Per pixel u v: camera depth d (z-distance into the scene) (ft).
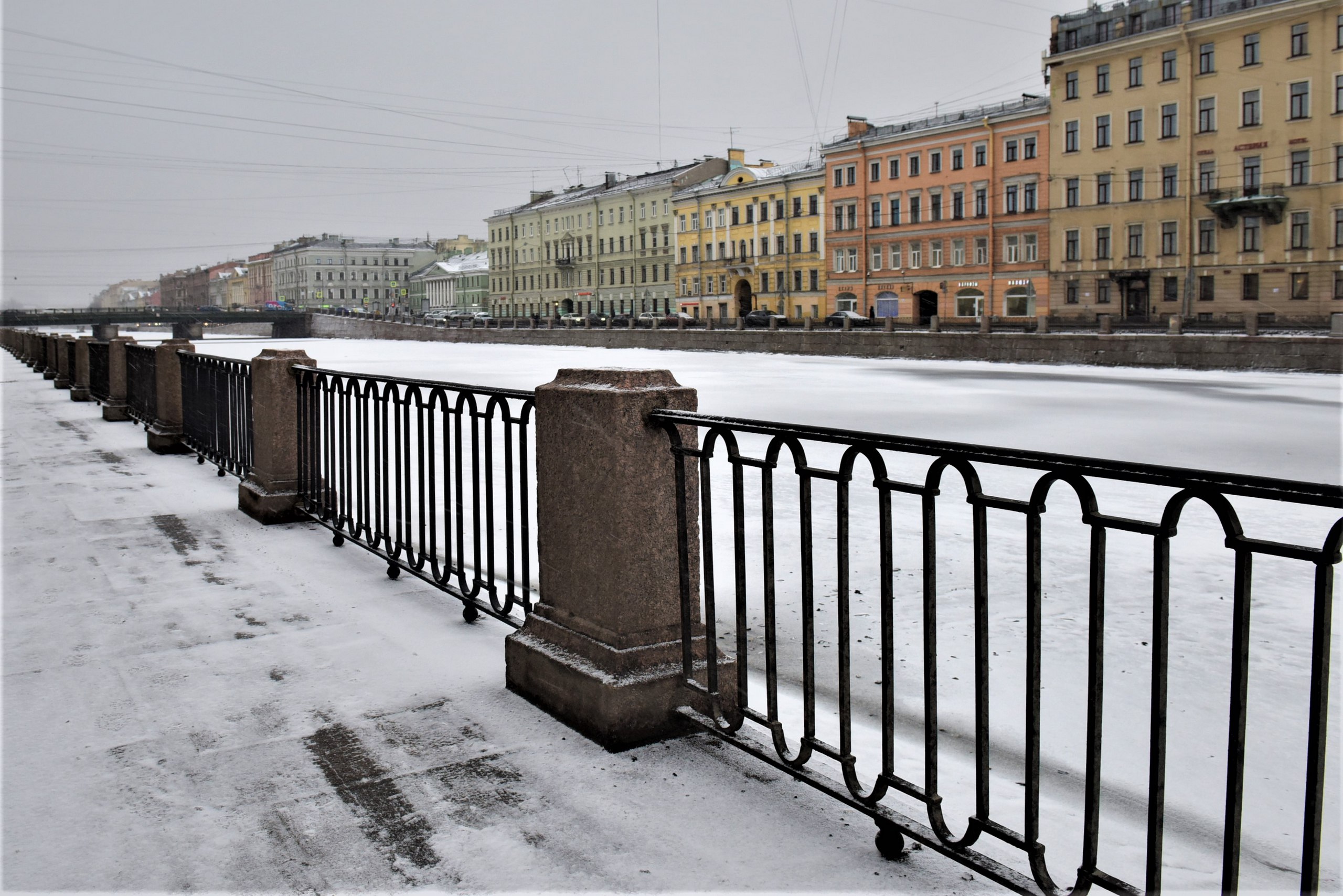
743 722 11.65
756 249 244.22
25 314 283.59
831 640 16.30
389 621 15.39
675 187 273.54
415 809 9.27
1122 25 167.84
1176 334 114.83
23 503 25.53
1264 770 11.42
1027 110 180.75
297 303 507.71
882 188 208.74
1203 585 20.16
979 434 51.70
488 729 11.16
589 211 308.19
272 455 22.94
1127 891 6.67
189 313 313.94
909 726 12.44
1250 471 39.81
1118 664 15.15
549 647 11.69
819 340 156.66
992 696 13.66
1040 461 7.04
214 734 11.05
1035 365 125.70
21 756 10.50
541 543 12.10
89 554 19.90
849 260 217.77
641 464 10.62
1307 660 15.35
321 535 21.75
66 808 9.35
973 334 134.00
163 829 8.95
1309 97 147.43
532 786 9.71
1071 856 9.07
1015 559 22.18
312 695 12.24
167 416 36.06
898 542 23.95
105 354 51.01
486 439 14.10
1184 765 11.47
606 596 10.85
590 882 7.99
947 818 9.72
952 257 196.75
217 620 15.40
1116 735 12.33
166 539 21.30
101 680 12.77
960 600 18.78
